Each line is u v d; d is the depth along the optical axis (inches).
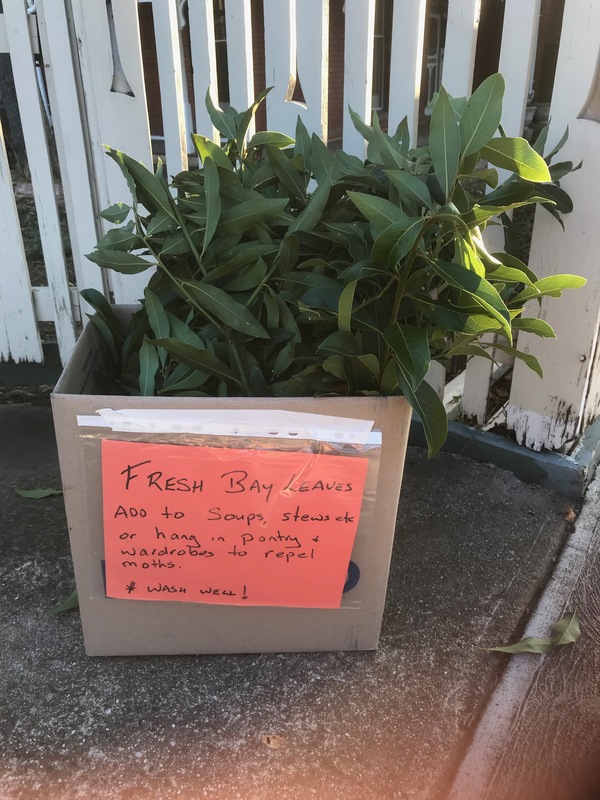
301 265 46.6
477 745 46.8
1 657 52.5
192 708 48.6
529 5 60.6
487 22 196.5
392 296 44.4
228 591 48.3
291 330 47.0
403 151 53.6
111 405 41.3
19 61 79.0
